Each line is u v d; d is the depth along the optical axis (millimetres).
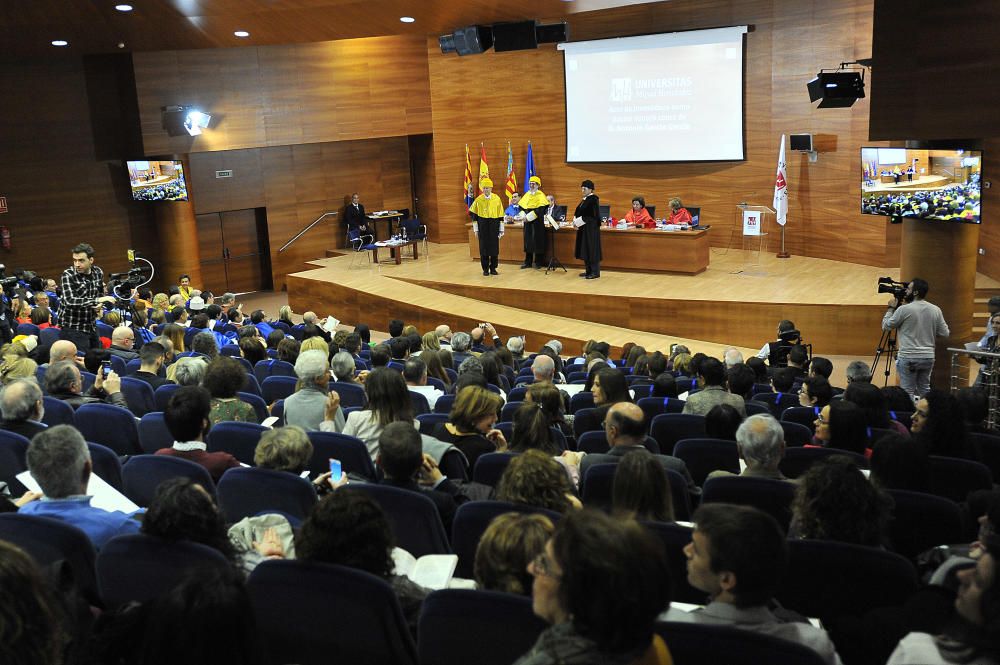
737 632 2068
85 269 8961
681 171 17500
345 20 13922
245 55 18500
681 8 16828
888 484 3934
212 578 1854
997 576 1806
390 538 2748
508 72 19125
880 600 2846
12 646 1723
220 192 19516
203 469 3959
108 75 17750
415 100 20359
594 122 18219
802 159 16141
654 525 3203
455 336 10086
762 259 16547
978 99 8352
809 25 15438
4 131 17047
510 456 4273
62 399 5844
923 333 9992
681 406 6496
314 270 18547
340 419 5477
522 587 2479
